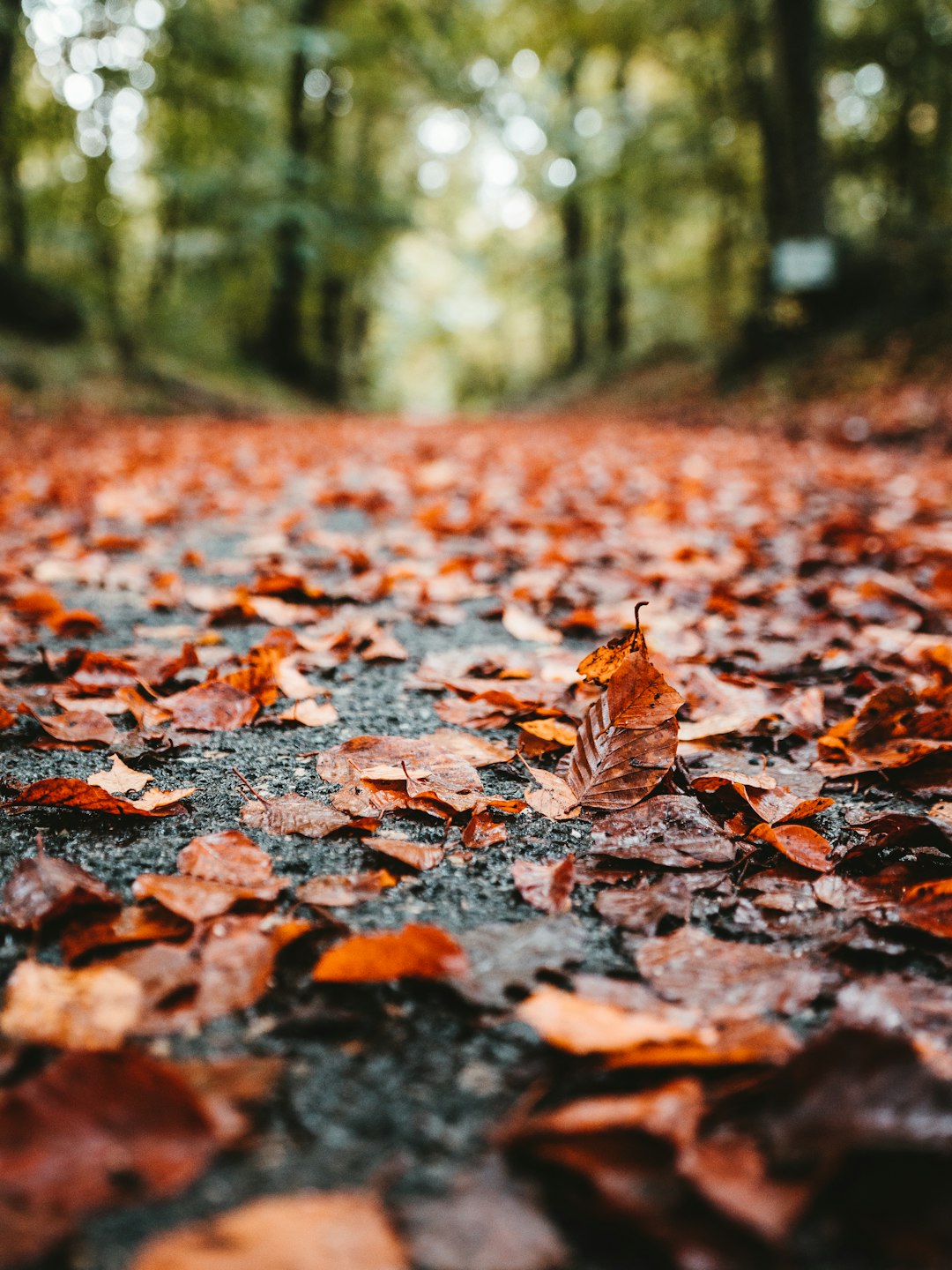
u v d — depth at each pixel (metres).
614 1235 0.34
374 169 9.08
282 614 0.99
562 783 0.61
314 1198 0.34
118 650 0.87
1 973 0.44
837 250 4.56
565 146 7.53
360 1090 0.39
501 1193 0.35
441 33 7.16
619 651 0.60
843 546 1.34
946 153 6.70
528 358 15.55
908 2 6.01
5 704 0.72
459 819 0.57
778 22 4.52
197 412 5.25
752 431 3.64
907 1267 0.33
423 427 5.34
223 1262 0.32
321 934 0.47
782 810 0.57
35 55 4.75
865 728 0.67
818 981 0.43
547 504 1.86
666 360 7.54
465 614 1.05
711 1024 0.41
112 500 1.81
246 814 0.57
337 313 9.50
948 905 0.48
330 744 0.68
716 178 7.20
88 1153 0.34
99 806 0.56
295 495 2.11
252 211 6.23
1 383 3.98
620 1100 0.37
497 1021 0.42
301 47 5.84
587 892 0.51
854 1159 0.35
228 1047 0.40
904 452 2.63
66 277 5.74
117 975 0.43
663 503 1.71
